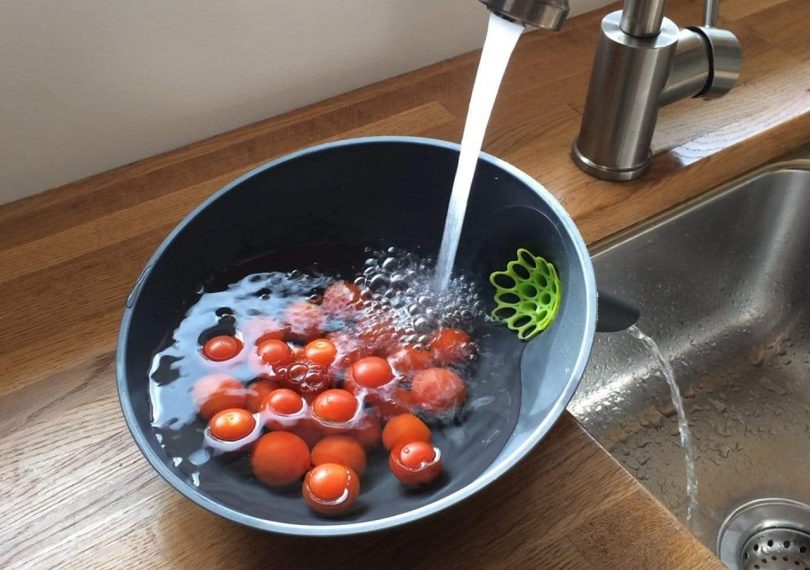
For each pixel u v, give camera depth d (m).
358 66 0.92
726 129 0.88
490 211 0.69
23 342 0.69
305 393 0.60
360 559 0.54
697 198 0.86
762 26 1.03
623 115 0.78
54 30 0.72
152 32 0.76
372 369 0.61
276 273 0.70
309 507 0.53
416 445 0.55
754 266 0.95
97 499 0.58
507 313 0.68
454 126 0.89
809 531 0.80
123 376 0.54
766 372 0.92
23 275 0.74
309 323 0.66
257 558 0.55
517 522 0.56
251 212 0.68
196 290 0.66
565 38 1.02
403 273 0.71
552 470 0.59
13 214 0.79
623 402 0.87
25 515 0.57
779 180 0.90
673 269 0.89
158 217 0.79
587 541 0.55
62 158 0.80
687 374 0.91
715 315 0.95
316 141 0.87
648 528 0.56
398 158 0.70
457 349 0.65
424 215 0.73
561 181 0.83
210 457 0.55
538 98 0.93
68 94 0.76
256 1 0.80
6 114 0.74
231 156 0.85
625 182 0.83
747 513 0.81
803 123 0.90
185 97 0.83
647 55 0.74
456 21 0.95
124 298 0.72
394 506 0.53
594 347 0.85
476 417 0.60
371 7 0.88
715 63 0.79
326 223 0.73
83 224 0.78
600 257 0.81
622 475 0.58
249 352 0.62
